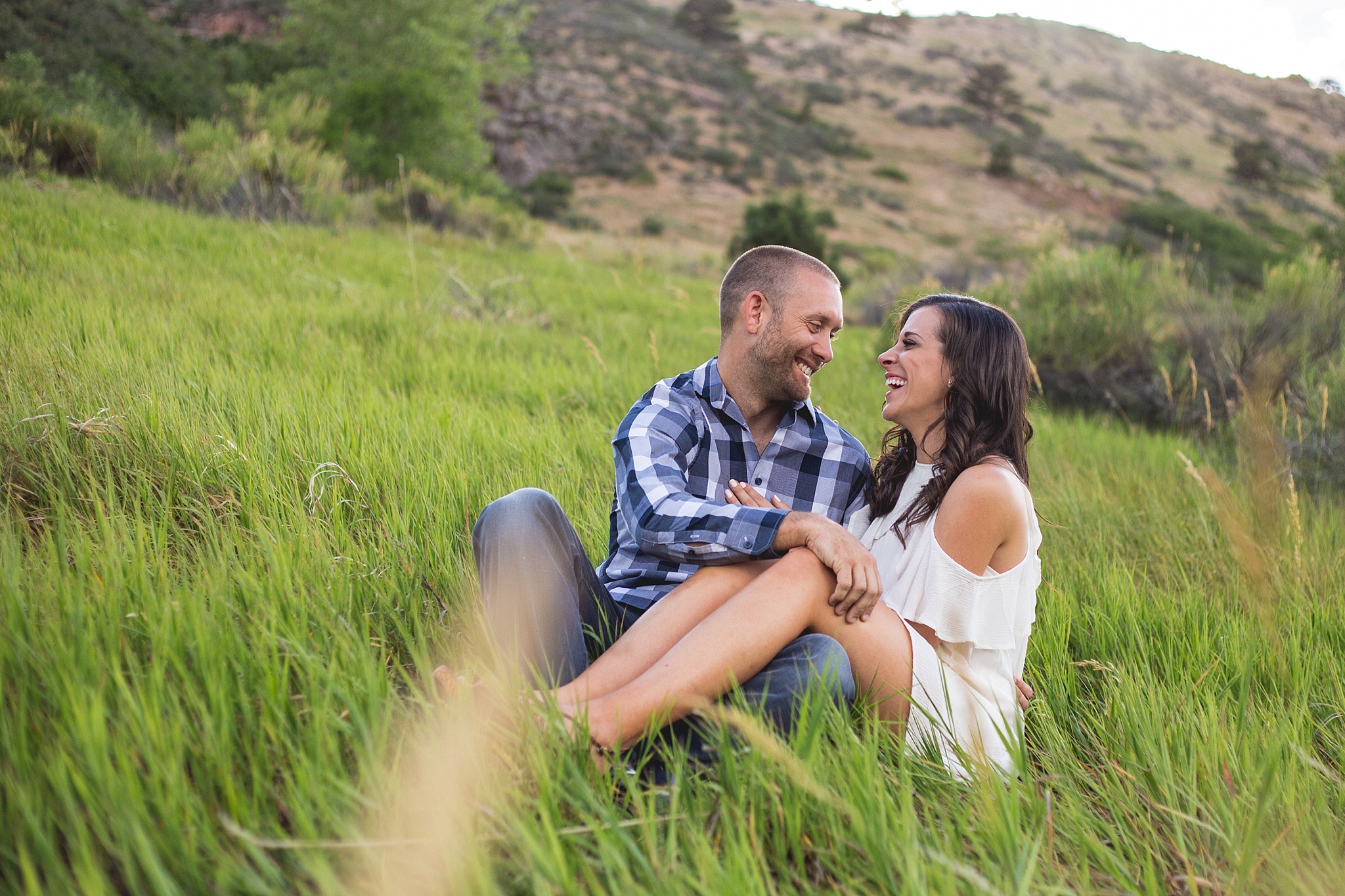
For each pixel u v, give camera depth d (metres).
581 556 2.22
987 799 1.60
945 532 2.16
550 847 1.32
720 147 58.09
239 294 6.28
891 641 2.07
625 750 1.78
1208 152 85.12
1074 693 2.41
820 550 2.00
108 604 1.85
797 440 2.59
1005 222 55.41
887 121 72.75
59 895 1.18
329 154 17.25
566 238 25.67
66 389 3.21
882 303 16.81
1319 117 111.19
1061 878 1.51
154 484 2.79
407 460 3.26
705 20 86.19
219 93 24.11
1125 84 101.50
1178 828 1.67
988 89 79.88
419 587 2.35
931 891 1.38
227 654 1.74
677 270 22.23
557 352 6.64
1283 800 1.76
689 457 2.51
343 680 1.72
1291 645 2.57
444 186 19.47
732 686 1.82
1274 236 62.34
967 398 2.29
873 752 1.75
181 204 11.58
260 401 3.60
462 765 1.51
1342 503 4.98
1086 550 3.61
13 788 1.29
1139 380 8.27
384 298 7.42
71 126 11.67
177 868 1.27
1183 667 2.54
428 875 1.31
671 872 1.41
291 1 23.34
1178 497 4.54
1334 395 5.92
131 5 27.34
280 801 1.46
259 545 2.37
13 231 6.65
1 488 2.61
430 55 22.20
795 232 26.53
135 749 1.40
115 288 5.66
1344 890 1.48
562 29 72.62
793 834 1.54
